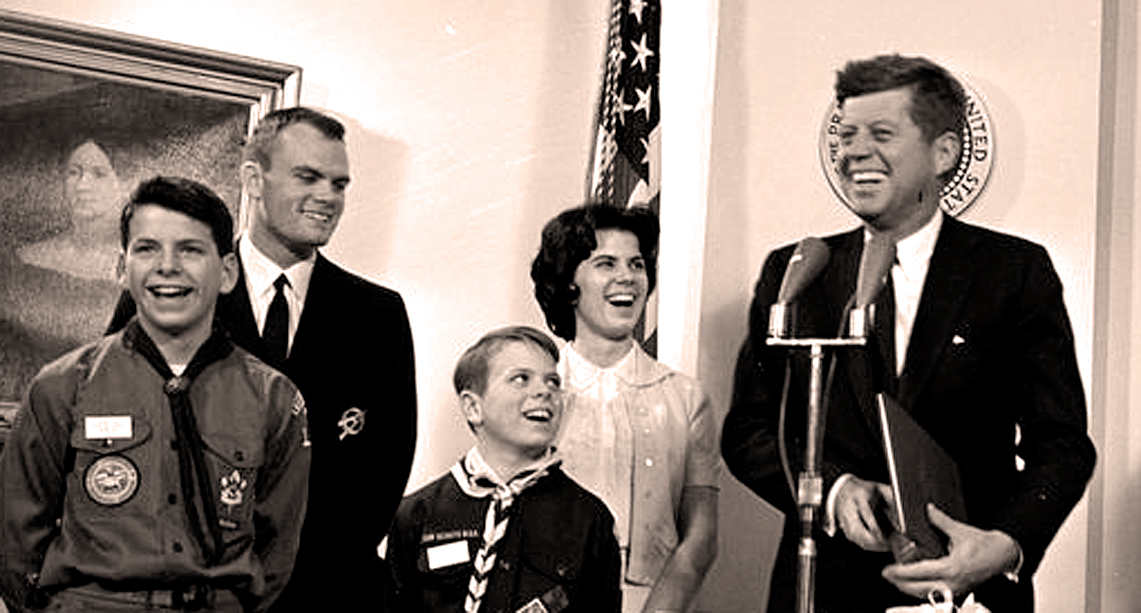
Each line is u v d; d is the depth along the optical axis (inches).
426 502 168.2
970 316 175.8
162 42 193.2
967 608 145.3
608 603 167.2
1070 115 215.9
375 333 191.8
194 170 192.9
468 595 163.3
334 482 184.9
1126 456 213.0
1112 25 220.2
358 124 202.1
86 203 189.8
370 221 200.2
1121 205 217.5
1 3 191.2
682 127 214.4
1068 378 173.3
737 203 212.4
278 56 200.7
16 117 188.5
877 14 217.0
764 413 178.2
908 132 180.2
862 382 174.9
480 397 171.0
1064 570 208.8
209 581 162.9
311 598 179.6
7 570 161.5
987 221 212.4
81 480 162.2
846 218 211.8
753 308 181.9
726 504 202.2
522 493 167.2
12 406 184.4
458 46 207.2
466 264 202.8
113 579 159.5
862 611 170.2
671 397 185.5
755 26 216.2
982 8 217.6
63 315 187.5
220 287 173.5
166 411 166.2
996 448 174.9
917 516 150.8
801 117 214.7
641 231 189.2
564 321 187.2
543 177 207.6
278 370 184.7
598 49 212.1
